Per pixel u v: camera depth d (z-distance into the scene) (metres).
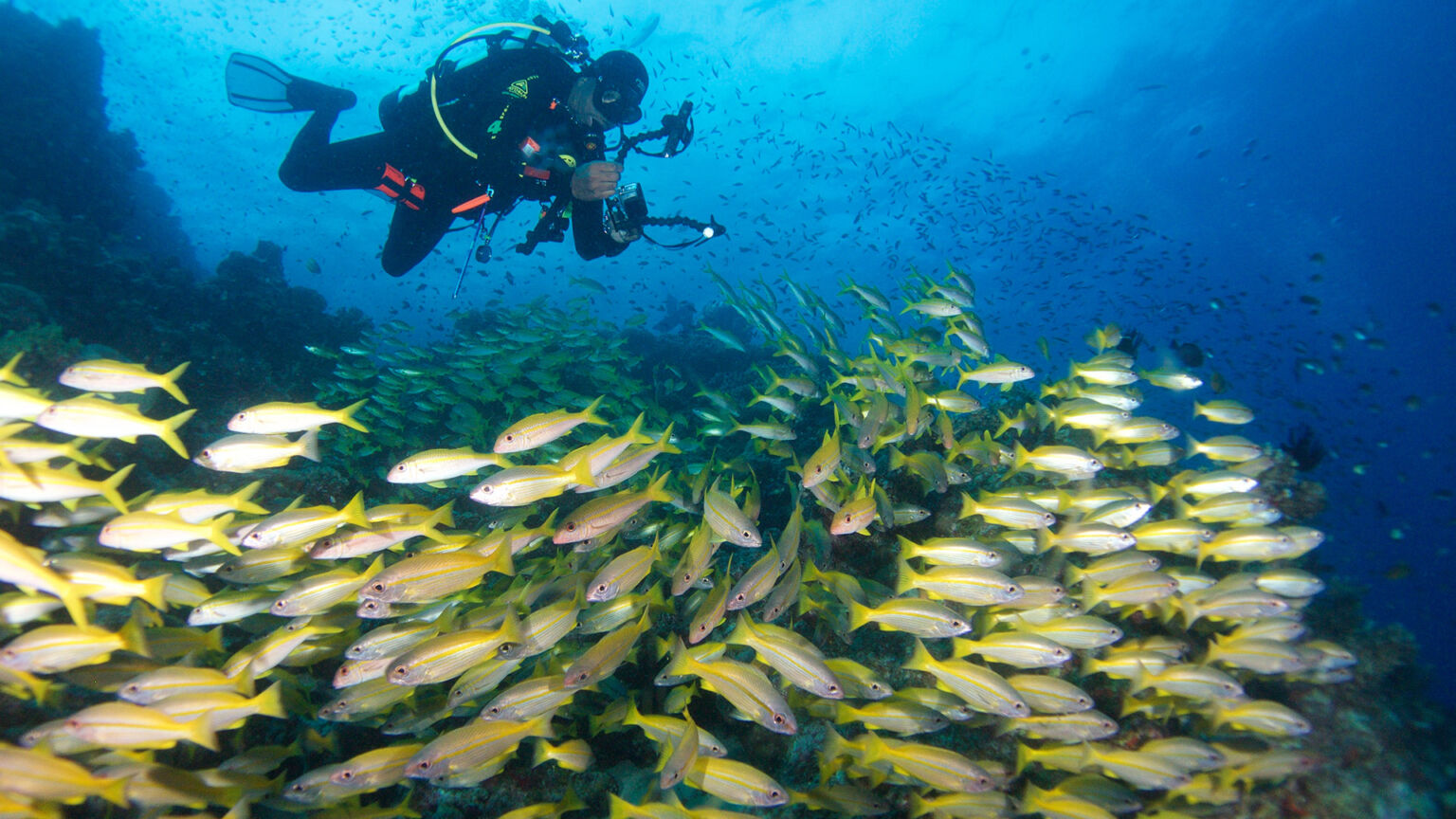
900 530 5.33
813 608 4.07
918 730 3.37
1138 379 5.84
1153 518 5.36
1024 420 5.70
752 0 29.41
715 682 3.04
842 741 3.35
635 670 4.38
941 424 5.29
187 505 3.65
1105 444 5.70
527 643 3.20
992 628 4.04
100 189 16.14
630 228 5.84
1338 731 4.38
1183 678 3.74
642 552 3.52
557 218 6.13
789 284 7.77
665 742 3.16
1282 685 4.60
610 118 5.60
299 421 3.94
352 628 3.73
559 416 3.84
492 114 5.67
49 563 3.03
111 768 2.77
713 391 7.30
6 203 12.59
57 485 3.63
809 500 5.64
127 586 3.22
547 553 5.73
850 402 6.23
